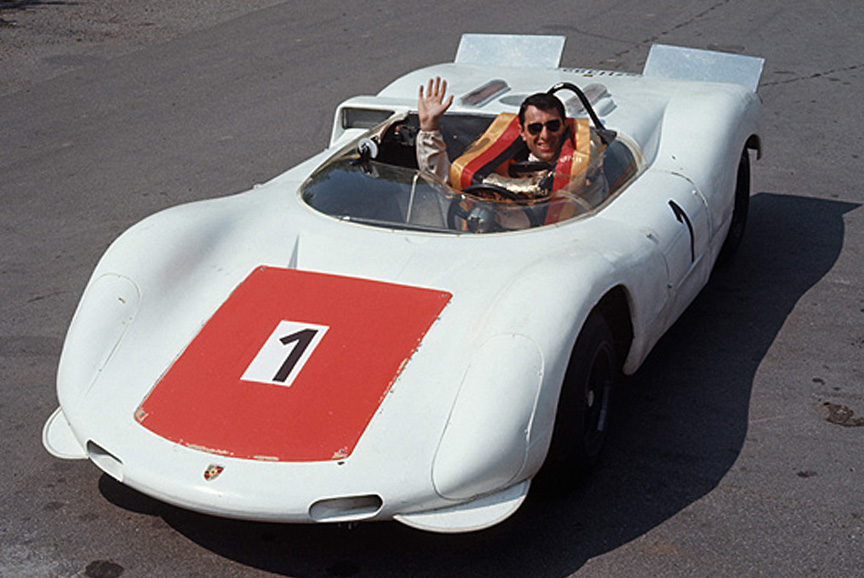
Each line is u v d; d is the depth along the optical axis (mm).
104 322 3447
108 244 5910
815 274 5406
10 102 8805
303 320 3459
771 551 3283
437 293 3518
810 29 10703
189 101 8758
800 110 8164
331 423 3072
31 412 4164
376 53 10188
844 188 6617
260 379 3246
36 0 12797
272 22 11695
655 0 12250
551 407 3146
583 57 9719
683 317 4965
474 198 3998
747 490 3613
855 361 4512
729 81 5594
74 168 7191
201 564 3273
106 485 3693
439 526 2971
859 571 3176
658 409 4172
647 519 3467
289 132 7875
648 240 3898
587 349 3363
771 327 4844
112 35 11172
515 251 3705
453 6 12227
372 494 2914
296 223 3986
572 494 3617
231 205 4137
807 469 3732
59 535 3410
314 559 3299
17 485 3684
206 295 3648
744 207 5477
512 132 4480
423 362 3244
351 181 4180
